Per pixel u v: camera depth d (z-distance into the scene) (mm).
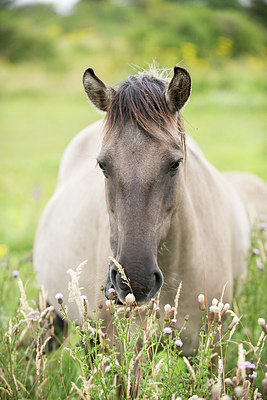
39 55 41062
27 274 5773
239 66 40219
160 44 39156
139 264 3246
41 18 54625
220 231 4559
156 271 3322
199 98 30078
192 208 4094
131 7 52719
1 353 4020
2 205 11906
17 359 4359
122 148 3422
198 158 4793
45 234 5547
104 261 4117
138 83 3625
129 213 3348
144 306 3416
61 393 4152
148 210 3373
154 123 3471
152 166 3379
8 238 9555
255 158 16859
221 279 4398
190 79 3590
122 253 3297
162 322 4148
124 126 3471
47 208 5848
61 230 5070
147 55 37406
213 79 33406
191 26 43344
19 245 9266
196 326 4273
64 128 25094
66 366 4758
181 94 3643
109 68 36781
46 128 25172
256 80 34000
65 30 50031
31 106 31703
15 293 5750
